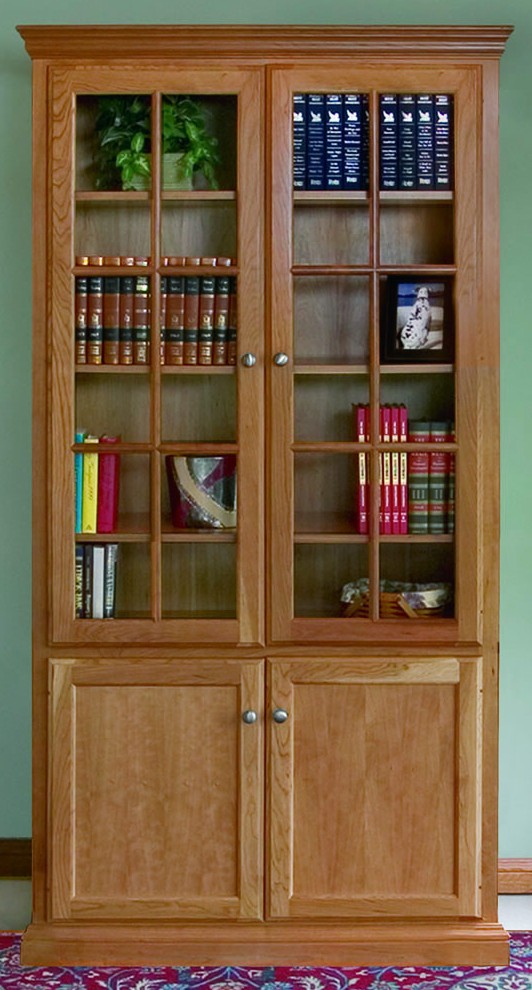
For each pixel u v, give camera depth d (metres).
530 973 2.56
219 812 2.59
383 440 2.58
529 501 3.01
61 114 2.53
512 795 3.03
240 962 2.58
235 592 2.59
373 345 2.55
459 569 2.56
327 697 2.58
